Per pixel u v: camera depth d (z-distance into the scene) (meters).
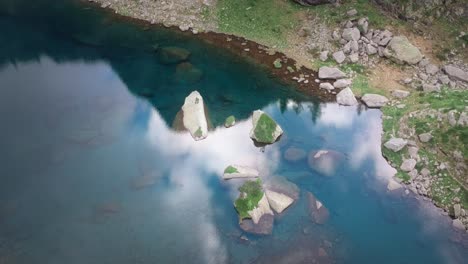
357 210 24.42
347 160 27.70
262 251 22.16
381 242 22.73
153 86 34.59
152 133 29.80
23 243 22.38
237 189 25.61
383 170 27.02
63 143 28.59
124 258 21.86
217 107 32.53
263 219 23.64
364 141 29.36
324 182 26.06
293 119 31.52
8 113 30.97
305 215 24.02
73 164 27.05
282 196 24.84
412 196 25.34
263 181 26.00
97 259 21.73
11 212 23.92
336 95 33.69
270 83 35.19
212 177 26.50
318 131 30.34
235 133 30.08
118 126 30.30
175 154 28.16
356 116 31.69
